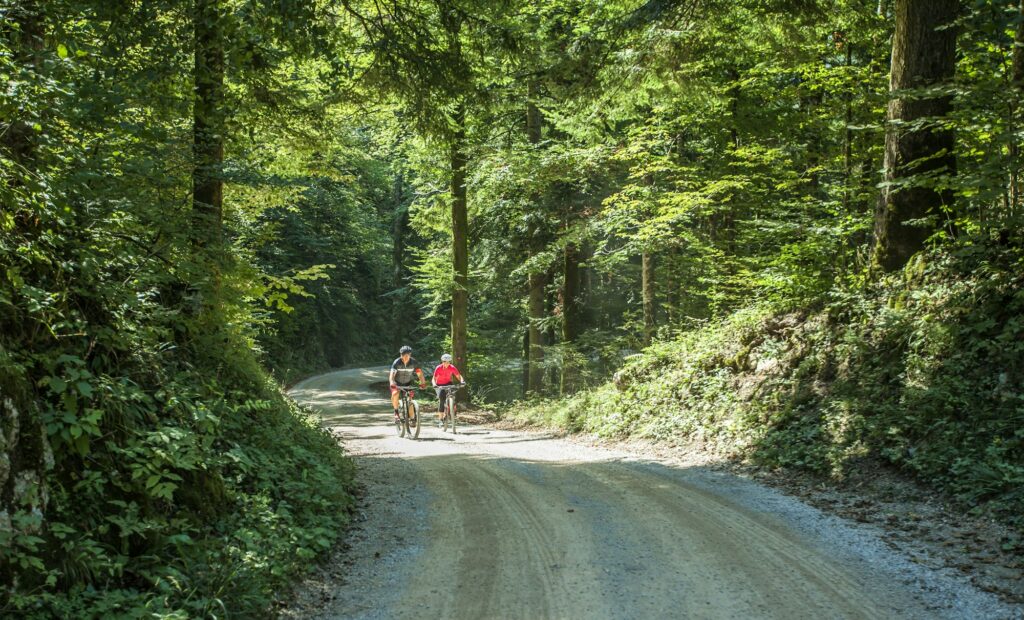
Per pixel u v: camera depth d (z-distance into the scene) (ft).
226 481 20.01
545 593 17.26
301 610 16.43
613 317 102.53
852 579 17.57
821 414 33.04
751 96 53.83
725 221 59.98
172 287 26.32
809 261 42.47
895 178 36.06
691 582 17.63
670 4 40.86
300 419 34.14
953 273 32.12
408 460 39.40
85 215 19.38
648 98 50.11
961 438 25.44
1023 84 27.48
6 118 16.01
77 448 14.83
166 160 25.36
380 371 167.02
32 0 18.44
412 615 16.19
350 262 163.02
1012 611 15.28
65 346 17.10
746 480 30.27
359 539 22.44
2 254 15.06
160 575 14.66
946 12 34.91
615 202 59.77
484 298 98.32
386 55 32.55
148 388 19.48
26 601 11.55
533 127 72.38
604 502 26.43
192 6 23.07
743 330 44.11
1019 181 30.12
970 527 20.94
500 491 29.07
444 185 77.61
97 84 20.08
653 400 46.78
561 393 72.49
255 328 40.52
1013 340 26.86
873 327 34.68
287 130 35.91
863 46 49.62
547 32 58.70
